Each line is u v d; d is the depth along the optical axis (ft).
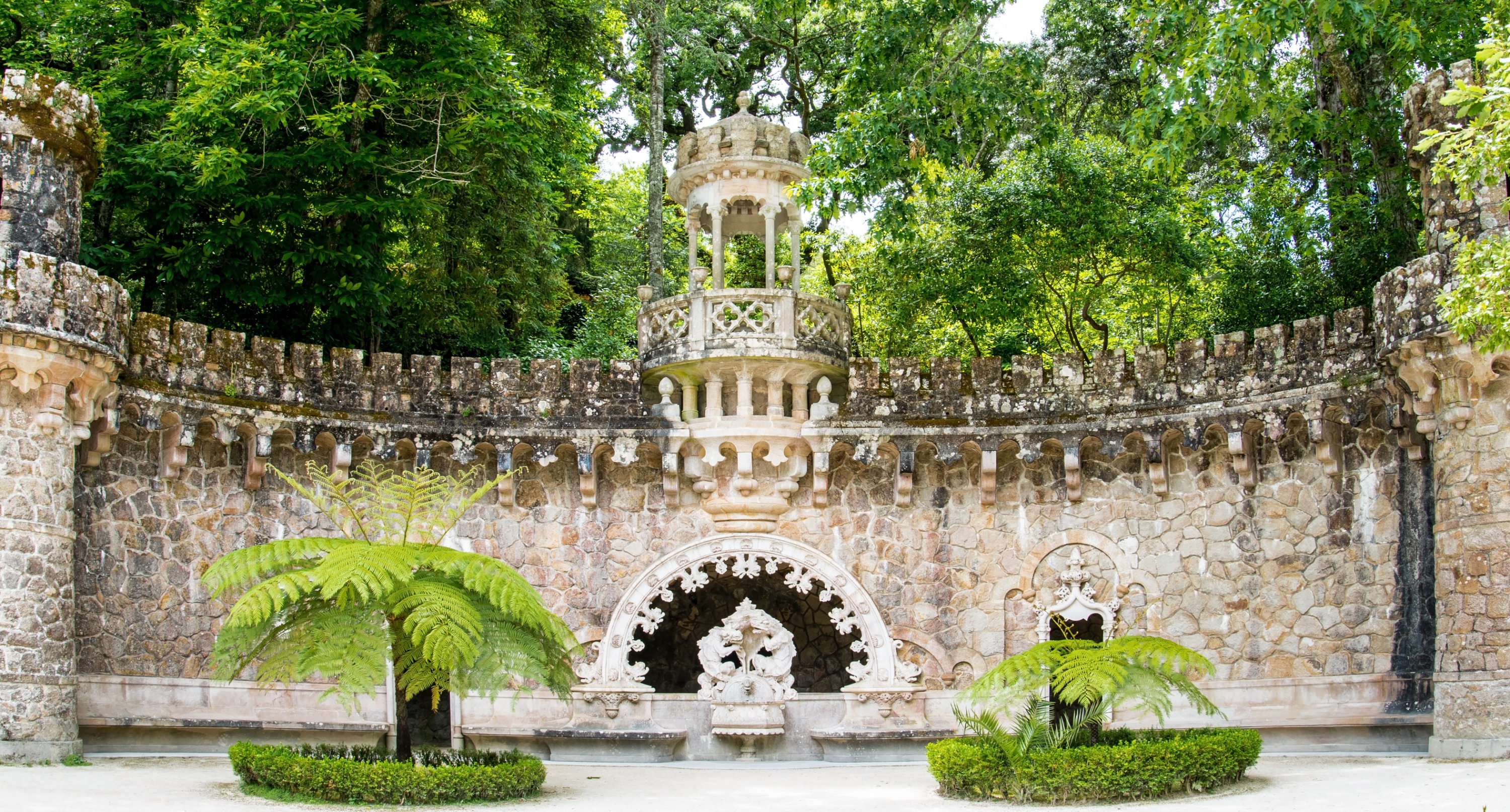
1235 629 61.26
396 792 43.52
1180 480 64.23
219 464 61.72
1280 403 59.93
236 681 60.13
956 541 66.90
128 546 57.82
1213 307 82.17
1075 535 65.57
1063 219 73.56
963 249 75.77
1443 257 51.88
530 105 75.61
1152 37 64.28
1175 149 61.05
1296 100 64.49
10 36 75.77
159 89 75.82
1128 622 63.72
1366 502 58.34
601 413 67.00
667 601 69.26
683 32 98.94
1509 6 48.55
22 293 51.42
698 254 103.04
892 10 68.28
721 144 70.18
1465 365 50.37
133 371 57.21
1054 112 101.91
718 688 65.36
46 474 52.21
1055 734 47.06
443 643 43.11
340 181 74.64
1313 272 75.00
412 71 74.23
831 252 96.48
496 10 82.23
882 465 68.18
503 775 45.60
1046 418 65.41
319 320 75.87
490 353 88.89
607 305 100.83
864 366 67.72
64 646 52.11
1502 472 49.62
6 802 39.75
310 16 68.08
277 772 44.39
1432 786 41.55
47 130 54.29
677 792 49.29
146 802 41.32
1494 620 48.98
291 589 43.75
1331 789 43.27
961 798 46.37
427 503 57.77
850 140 65.82
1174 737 47.85
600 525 67.62
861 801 46.26
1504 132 39.75
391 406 65.21
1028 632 65.21
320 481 58.49
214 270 70.95
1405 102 55.83
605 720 65.31
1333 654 58.29
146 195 70.13
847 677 75.46
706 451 66.95
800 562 67.05
